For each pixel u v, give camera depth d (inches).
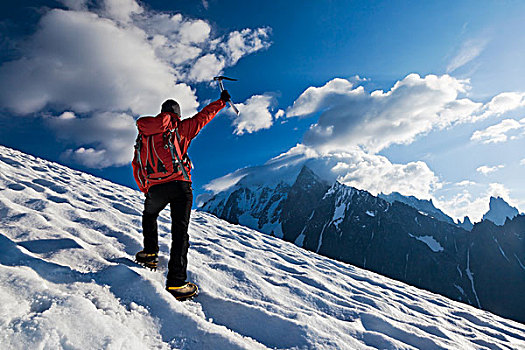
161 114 114.7
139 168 120.3
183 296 108.9
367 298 185.0
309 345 92.0
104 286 96.9
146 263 126.5
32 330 61.9
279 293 148.6
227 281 146.8
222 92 131.7
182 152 120.2
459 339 153.5
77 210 199.2
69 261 110.4
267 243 334.6
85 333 66.2
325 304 148.6
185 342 80.1
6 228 130.5
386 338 114.9
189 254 174.6
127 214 252.8
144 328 82.7
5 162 330.6
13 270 85.3
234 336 84.7
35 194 217.9
